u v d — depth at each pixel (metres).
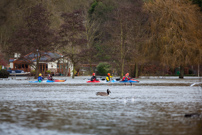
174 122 57.06
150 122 56.97
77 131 50.31
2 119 59.28
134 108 72.94
